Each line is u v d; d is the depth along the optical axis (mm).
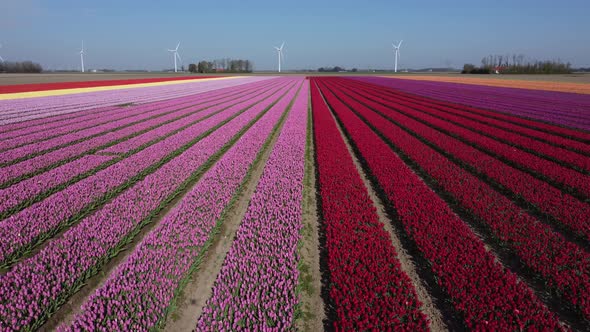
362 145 17578
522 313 5637
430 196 10648
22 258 7523
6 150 16531
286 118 26781
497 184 12328
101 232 8086
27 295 5891
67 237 7910
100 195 10547
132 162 14109
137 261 6969
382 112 29641
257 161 15680
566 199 10492
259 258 7145
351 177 12320
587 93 46000
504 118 25406
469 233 8242
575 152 16672
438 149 17500
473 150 16484
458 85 66688
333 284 6488
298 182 11805
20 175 12453
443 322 5895
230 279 6547
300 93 51000
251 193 11664
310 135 21594
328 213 9281
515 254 7668
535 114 27078
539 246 7668
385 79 97312
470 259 7203
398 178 12352
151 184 11594
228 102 38188
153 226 9164
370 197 11234
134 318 5535
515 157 15148
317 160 15281
